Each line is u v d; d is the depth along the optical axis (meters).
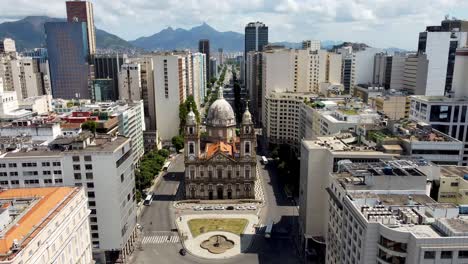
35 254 93.44
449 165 136.88
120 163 142.50
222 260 148.75
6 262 83.31
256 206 195.00
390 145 144.25
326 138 161.50
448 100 194.00
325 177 141.12
